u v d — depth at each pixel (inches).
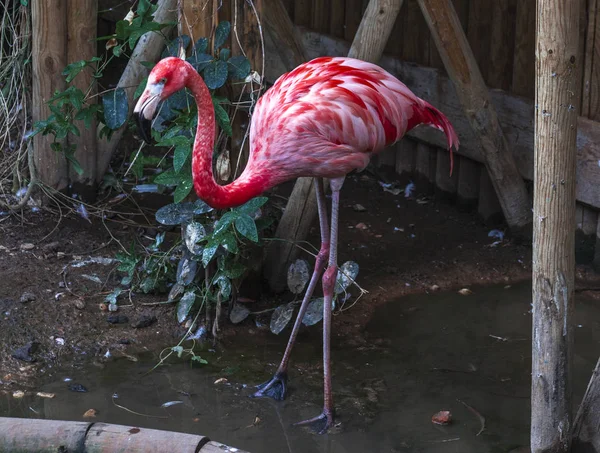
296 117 132.2
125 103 176.6
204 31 158.2
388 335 166.6
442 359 157.9
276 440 133.0
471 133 204.5
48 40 189.8
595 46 179.0
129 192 211.0
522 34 193.2
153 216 201.3
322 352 160.2
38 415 136.6
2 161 207.2
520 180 197.0
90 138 197.9
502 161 193.0
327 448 131.0
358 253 196.1
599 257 187.8
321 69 139.0
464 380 150.9
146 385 147.1
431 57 215.9
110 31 280.2
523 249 199.9
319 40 243.4
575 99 111.4
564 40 108.5
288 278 165.2
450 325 170.6
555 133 111.7
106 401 141.6
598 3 176.4
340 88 134.7
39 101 194.2
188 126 156.9
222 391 146.4
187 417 138.3
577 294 181.3
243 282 173.5
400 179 232.2
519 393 146.9
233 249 151.4
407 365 155.9
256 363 155.8
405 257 195.9
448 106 209.8
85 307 165.5
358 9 230.4
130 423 135.7
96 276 175.3
